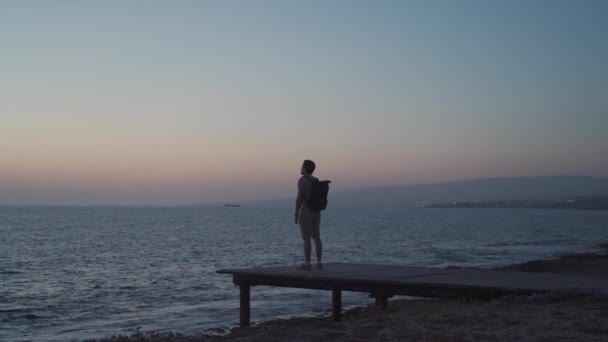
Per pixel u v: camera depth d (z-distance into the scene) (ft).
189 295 81.61
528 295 34.06
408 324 31.19
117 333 56.70
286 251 169.48
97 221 465.06
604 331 26.40
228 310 68.03
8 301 78.07
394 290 37.22
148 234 269.03
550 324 28.12
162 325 60.13
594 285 35.65
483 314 31.32
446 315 32.55
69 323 62.85
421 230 319.27
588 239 238.89
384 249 177.99
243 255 155.53
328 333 31.04
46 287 92.68
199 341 40.55
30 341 53.88
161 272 113.60
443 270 43.62
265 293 79.77
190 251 169.27
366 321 34.83
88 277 106.01
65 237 241.76
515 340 25.54
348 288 38.37
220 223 434.71
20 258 146.20
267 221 492.95
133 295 82.58
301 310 66.49
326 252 166.20
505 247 189.16
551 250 175.73
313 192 41.37
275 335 32.58
